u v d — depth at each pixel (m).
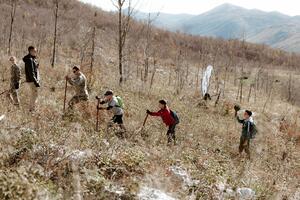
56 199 6.29
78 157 8.14
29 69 12.16
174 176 9.41
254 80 44.50
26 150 7.78
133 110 16.05
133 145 11.43
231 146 16.16
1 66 18.52
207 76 27.23
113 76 24.77
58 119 10.96
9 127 8.89
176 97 24.08
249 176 11.59
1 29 33.53
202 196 8.62
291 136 21.22
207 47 52.28
